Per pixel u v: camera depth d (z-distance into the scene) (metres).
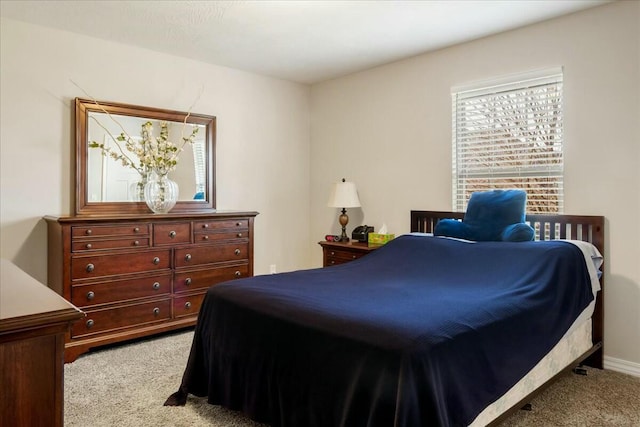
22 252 3.14
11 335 0.84
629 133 2.75
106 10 2.91
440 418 1.42
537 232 3.10
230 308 2.22
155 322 3.34
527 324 1.98
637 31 2.71
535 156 3.19
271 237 4.61
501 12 2.95
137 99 3.64
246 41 3.50
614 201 2.82
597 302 2.80
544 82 3.12
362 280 2.54
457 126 3.64
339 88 4.58
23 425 0.86
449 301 2.01
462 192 3.63
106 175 3.47
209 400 2.27
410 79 3.93
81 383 2.60
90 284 3.02
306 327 1.83
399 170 4.05
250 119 4.41
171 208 3.72
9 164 3.08
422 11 2.93
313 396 1.76
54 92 3.25
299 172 4.85
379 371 1.53
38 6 2.85
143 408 2.30
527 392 1.98
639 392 2.49
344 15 3.00
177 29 3.25
